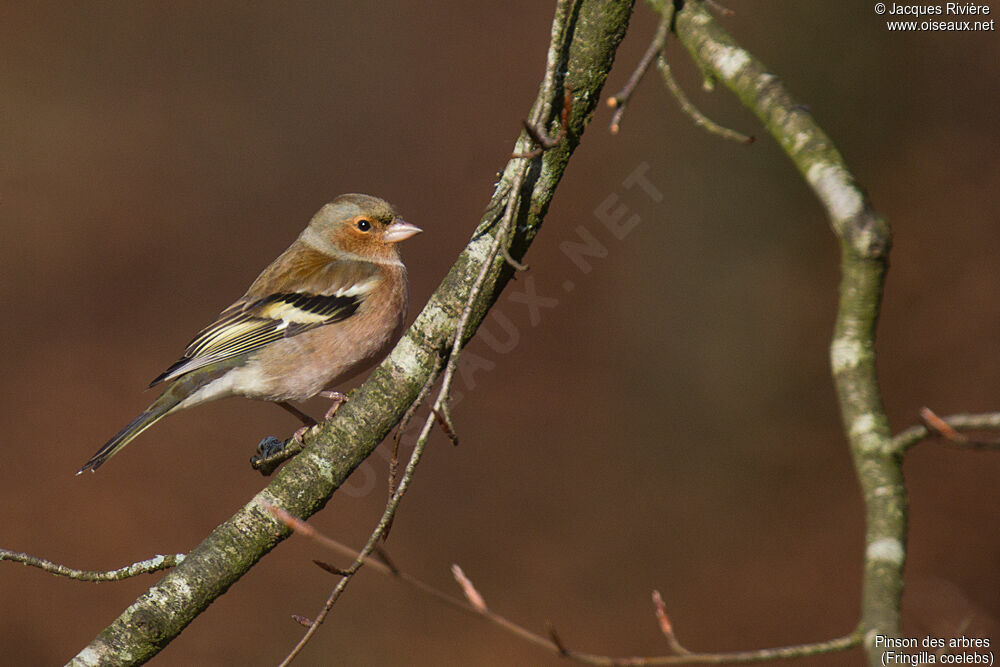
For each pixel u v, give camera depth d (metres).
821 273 14.33
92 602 11.59
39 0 19.55
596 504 12.86
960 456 13.70
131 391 14.21
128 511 12.61
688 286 14.53
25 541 12.08
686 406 14.02
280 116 17.84
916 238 15.33
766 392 13.91
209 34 19.33
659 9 3.71
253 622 11.38
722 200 14.55
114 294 15.55
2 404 13.93
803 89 15.25
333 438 4.79
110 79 18.48
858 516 12.59
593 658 3.04
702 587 11.77
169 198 16.83
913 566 11.84
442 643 11.10
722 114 14.89
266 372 6.89
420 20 19.03
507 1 19.22
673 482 13.18
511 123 17.39
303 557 12.34
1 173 16.62
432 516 12.73
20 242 16.02
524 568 11.91
